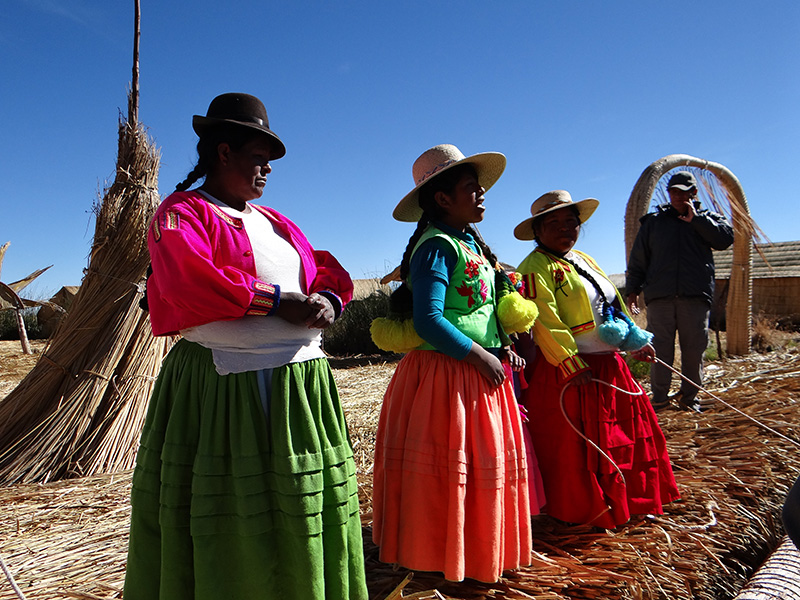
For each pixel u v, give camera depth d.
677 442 4.30
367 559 2.72
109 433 4.52
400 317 2.65
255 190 2.03
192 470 1.85
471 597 2.42
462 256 2.55
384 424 2.69
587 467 3.01
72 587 2.45
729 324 9.12
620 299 3.42
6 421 4.56
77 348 4.69
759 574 2.71
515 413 2.65
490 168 2.79
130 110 4.93
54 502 3.67
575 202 3.21
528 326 2.72
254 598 1.80
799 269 15.12
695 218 5.41
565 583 2.51
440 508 2.44
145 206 4.87
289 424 1.88
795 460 3.90
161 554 1.84
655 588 2.59
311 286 2.16
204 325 1.89
